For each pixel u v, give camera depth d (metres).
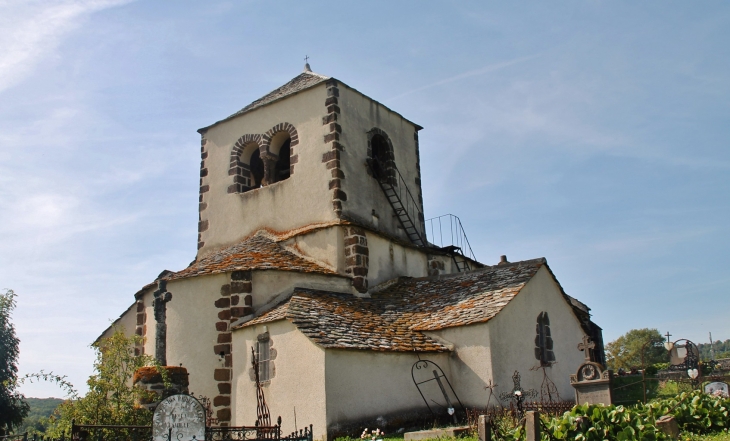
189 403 12.13
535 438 11.34
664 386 26.25
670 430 13.70
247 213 24.91
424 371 18.47
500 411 17.30
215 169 26.27
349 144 24.05
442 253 26.66
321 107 24.02
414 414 17.83
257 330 18.30
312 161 23.75
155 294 17.78
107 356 15.55
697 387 22.55
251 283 19.66
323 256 22.17
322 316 18.02
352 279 21.73
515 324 19.64
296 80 26.88
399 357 18.02
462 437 14.21
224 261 20.83
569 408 17.41
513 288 19.89
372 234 22.97
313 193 23.42
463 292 21.00
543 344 20.89
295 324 16.92
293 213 23.72
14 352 36.81
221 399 18.78
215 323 19.55
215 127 26.73
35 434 12.23
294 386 16.78
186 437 11.93
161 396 15.30
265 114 25.48
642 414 14.03
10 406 35.72
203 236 25.83
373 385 17.11
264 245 22.81
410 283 23.14
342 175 23.22
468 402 18.47
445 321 19.39
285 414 16.86
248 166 26.17
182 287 20.47
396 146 27.23
